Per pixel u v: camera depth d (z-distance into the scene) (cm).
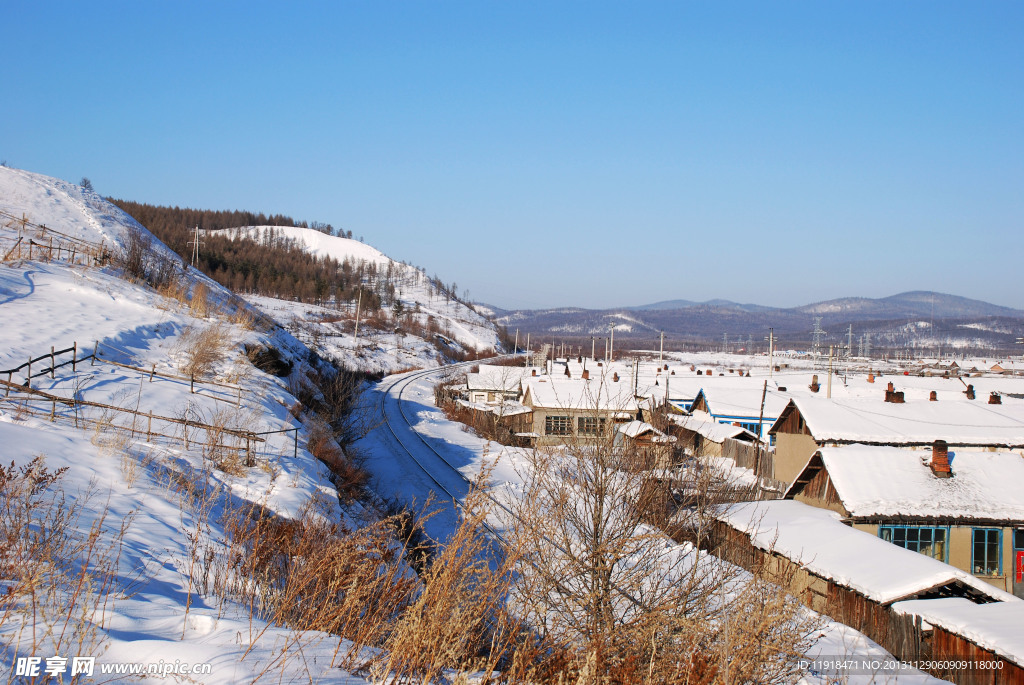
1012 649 1084
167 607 517
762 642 528
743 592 598
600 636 568
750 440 3388
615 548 695
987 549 1916
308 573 574
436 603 462
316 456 2003
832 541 1581
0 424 1157
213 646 421
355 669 422
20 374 1736
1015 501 1933
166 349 2503
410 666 422
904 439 2405
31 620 418
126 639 423
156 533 798
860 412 2583
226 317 3362
